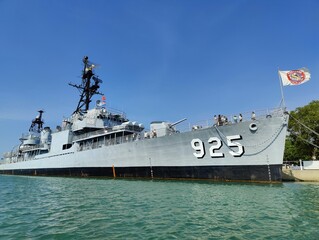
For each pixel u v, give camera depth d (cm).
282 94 1945
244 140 2031
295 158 3603
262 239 773
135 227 911
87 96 3928
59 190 2031
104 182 2514
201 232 845
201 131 2203
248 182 2028
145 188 1936
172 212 1130
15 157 5275
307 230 848
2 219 1077
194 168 2261
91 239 798
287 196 1450
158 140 2470
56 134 3900
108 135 3066
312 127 2739
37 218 1084
